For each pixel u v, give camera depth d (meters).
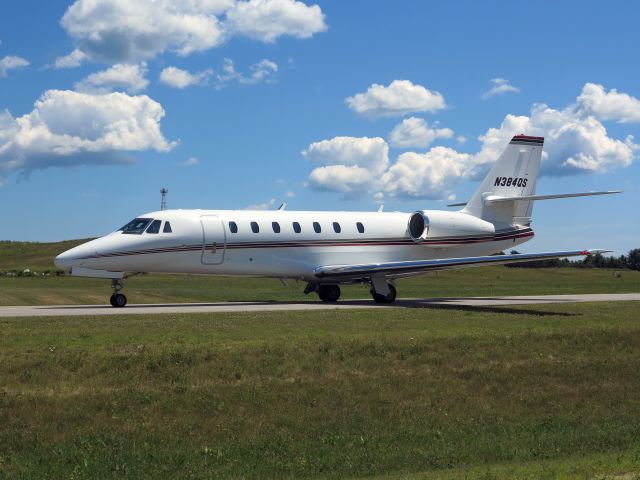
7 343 19.64
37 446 14.26
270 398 16.70
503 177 40.22
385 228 37.97
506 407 17.45
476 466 13.56
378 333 22.34
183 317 26.39
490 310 30.36
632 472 11.91
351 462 13.85
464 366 19.48
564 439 15.23
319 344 20.02
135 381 17.12
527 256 32.94
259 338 21.11
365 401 17.06
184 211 33.88
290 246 35.41
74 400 15.84
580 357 20.86
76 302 37.34
